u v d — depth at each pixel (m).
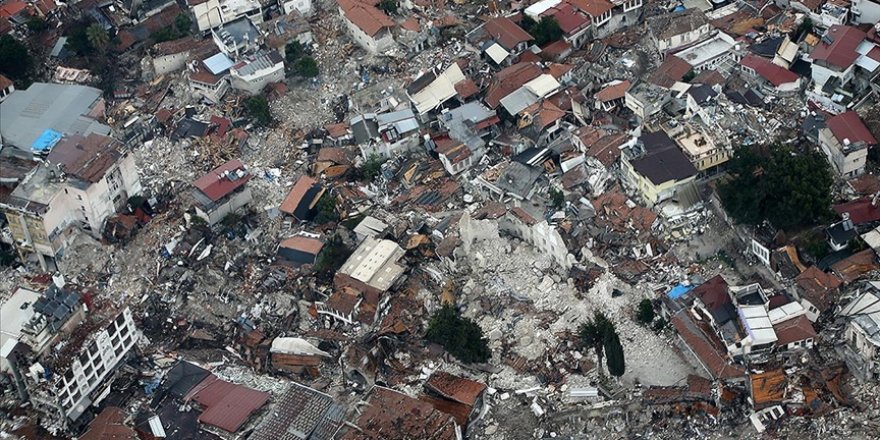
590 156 154.62
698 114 155.12
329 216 155.12
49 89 170.62
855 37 156.38
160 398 132.12
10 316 135.00
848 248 136.88
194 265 149.62
